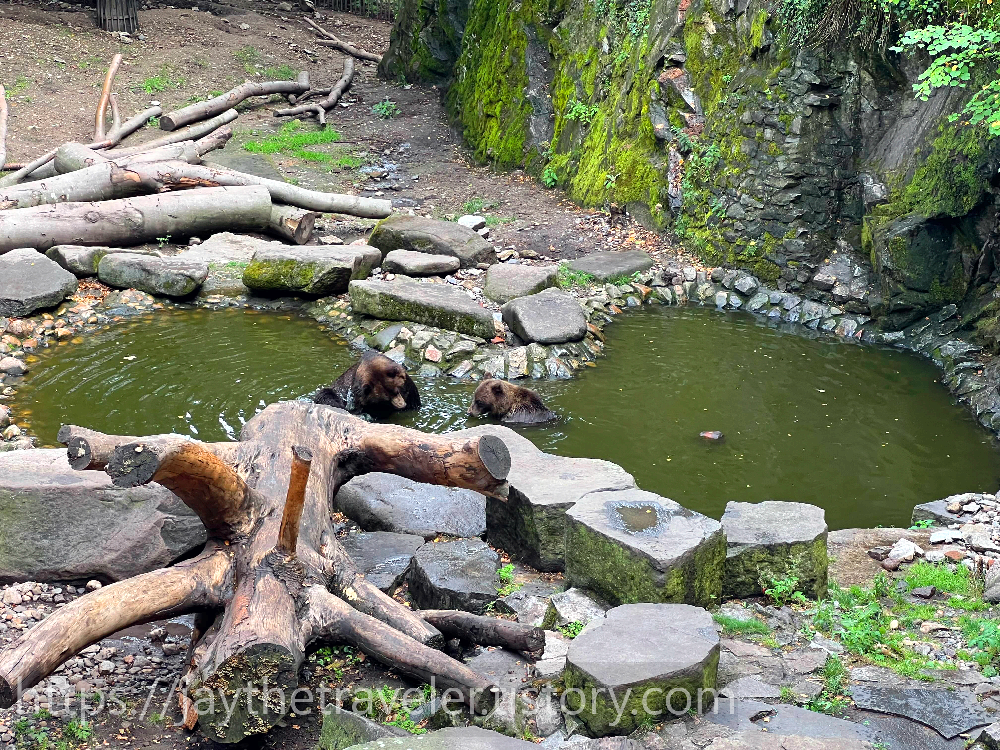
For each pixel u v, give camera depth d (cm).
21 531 666
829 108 1445
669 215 1591
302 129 2097
